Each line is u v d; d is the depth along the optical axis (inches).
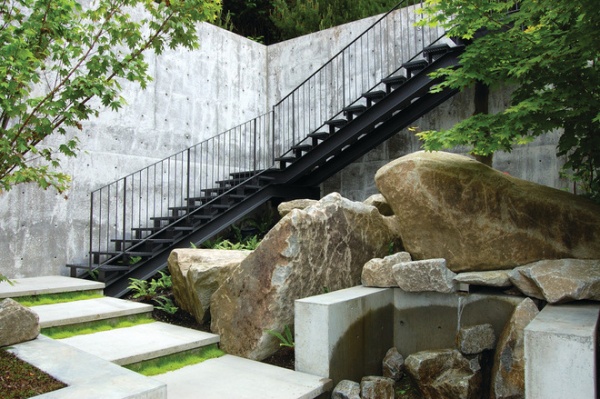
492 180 156.5
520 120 140.6
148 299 195.8
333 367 130.3
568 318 108.6
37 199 224.7
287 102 354.3
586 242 142.2
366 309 146.1
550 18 142.7
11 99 106.8
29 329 112.5
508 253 149.6
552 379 96.5
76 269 231.9
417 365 133.1
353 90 319.9
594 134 152.7
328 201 165.6
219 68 325.4
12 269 214.8
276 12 424.5
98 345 138.7
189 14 128.9
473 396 126.4
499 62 155.6
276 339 147.6
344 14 391.2
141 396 81.0
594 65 141.7
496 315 141.5
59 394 79.7
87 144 246.1
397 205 167.0
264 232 309.6
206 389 119.6
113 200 257.1
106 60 119.4
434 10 158.9
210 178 314.7
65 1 110.7
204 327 167.5
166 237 244.4
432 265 147.4
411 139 298.8
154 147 279.7
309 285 154.0
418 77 245.1
